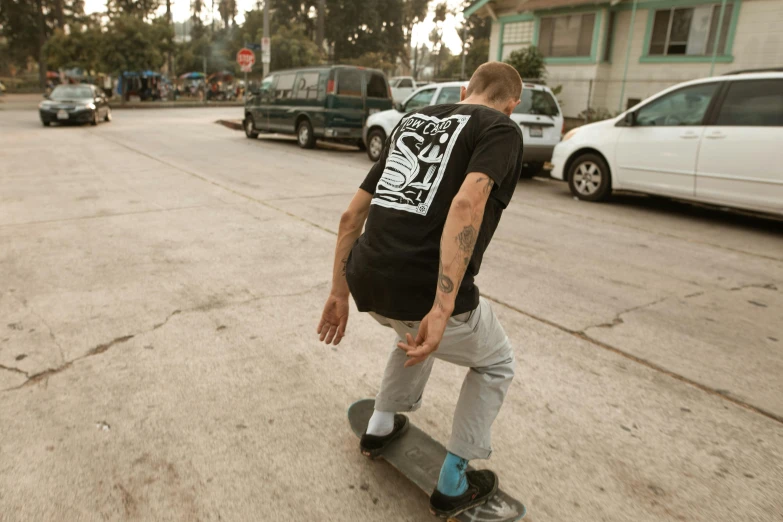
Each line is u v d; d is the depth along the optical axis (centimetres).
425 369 227
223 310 390
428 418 275
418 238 178
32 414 266
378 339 354
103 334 348
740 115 662
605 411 285
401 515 213
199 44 5716
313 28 4897
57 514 207
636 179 764
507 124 176
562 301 429
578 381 313
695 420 280
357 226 206
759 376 325
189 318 375
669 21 1602
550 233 634
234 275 459
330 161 1166
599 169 809
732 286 476
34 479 224
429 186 179
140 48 3195
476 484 212
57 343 335
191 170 974
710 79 696
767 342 370
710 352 353
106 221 615
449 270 164
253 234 580
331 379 306
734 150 661
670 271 511
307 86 1349
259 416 271
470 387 201
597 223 691
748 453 256
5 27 4934
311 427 264
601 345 357
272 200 746
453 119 185
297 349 338
